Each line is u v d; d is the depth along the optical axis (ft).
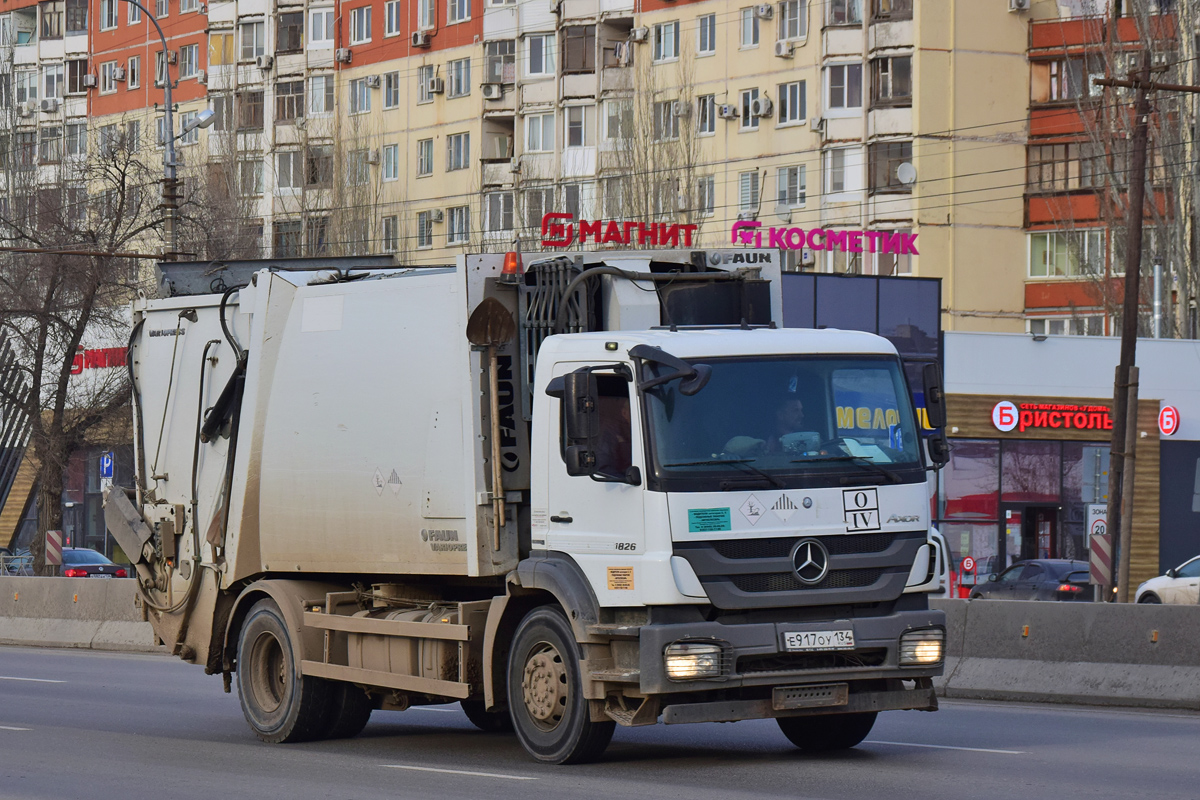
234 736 79.61
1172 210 255.50
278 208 389.19
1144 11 257.75
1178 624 93.04
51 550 211.82
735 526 59.31
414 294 69.51
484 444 65.67
